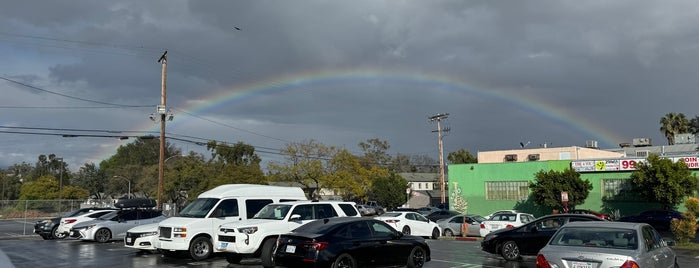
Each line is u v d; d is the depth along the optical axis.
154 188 70.94
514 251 16.58
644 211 34.56
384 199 74.19
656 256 9.80
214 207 17.67
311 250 11.83
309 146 59.12
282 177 58.72
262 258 15.16
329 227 12.48
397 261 13.41
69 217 27.48
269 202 18.66
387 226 13.63
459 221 30.50
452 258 17.64
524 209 40.91
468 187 43.88
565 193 32.38
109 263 16.59
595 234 9.82
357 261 12.43
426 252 14.34
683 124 77.31
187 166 64.12
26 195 84.25
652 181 33.53
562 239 9.99
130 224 24.83
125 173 91.69
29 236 29.28
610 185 37.50
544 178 37.72
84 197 88.25
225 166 62.78
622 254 8.89
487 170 43.16
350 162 61.56
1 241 25.56
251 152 86.56
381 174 68.81
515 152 56.34
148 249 19.22
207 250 17.16
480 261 16.75
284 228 15.59
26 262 16.88
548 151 54.69
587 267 8.95
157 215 25.91
